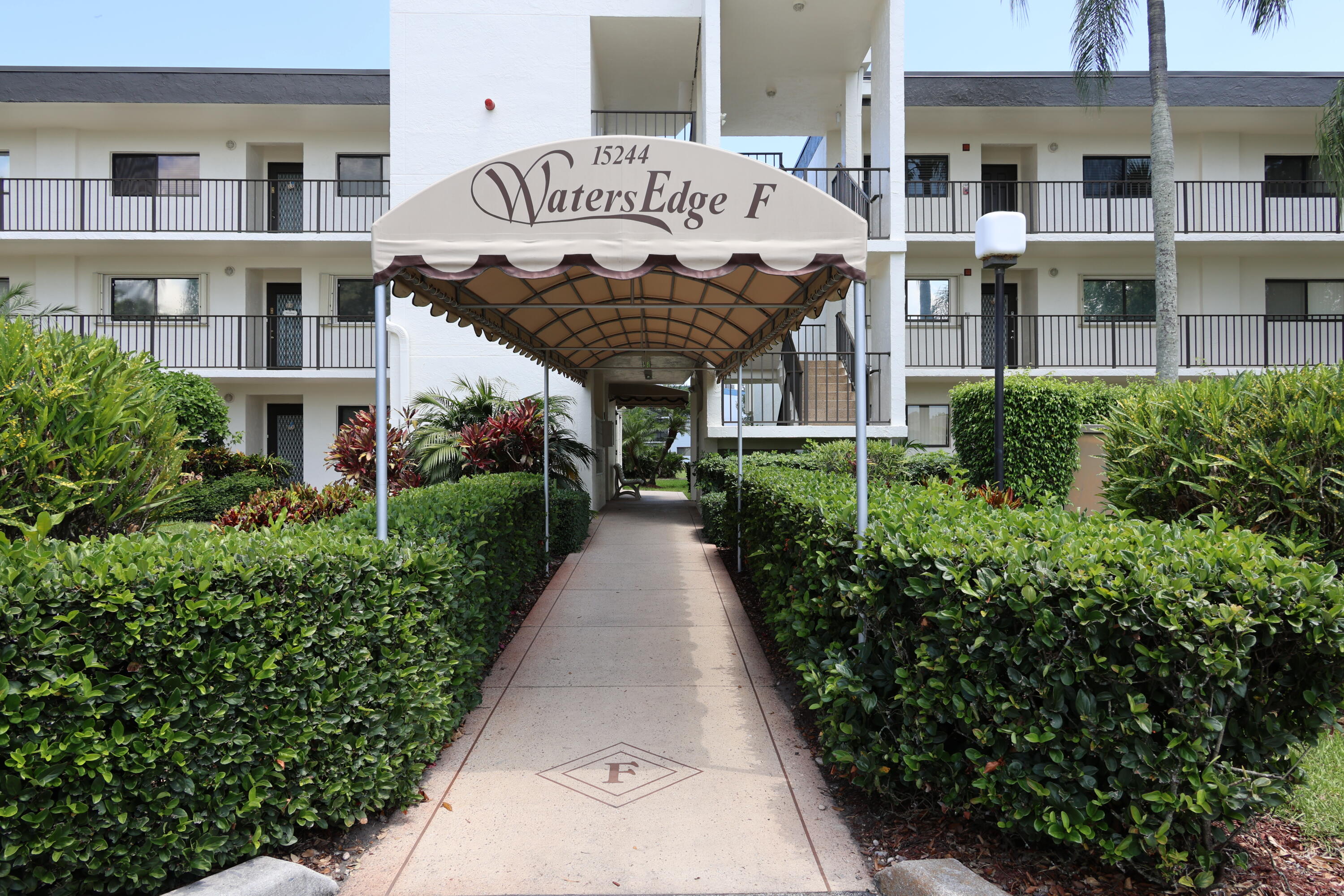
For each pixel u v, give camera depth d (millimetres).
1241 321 14945
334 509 6676
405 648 3178
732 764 3592
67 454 3770
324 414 15352
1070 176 14977
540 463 9695
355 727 2932
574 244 3639
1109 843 2393
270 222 15352
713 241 3648
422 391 11992
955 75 13727
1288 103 13680
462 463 9742
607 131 14773
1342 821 2803
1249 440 4047
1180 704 2316
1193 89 13664
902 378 11750
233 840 2576
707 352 8195
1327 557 3734
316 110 14180
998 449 5645
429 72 11773
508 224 3654
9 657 2219
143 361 4465
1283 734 2350
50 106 13922
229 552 2797
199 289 15188
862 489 3451
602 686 4664
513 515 5738
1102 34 11234
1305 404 3941
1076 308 15023
